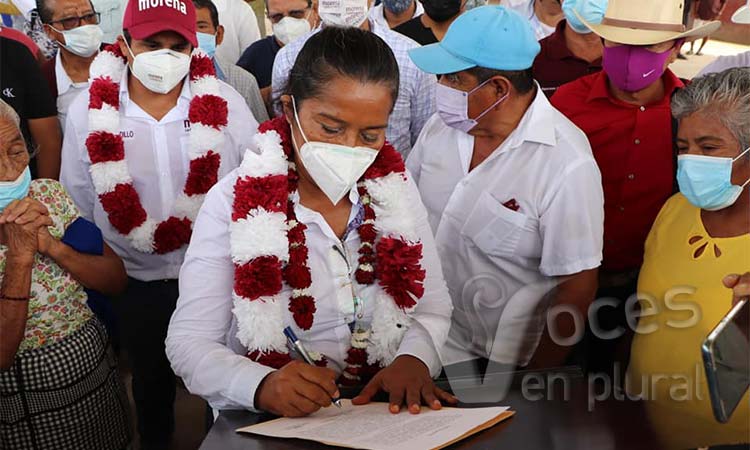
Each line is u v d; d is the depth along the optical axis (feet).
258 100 11.85
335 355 5.51
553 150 6.81
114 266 7.36
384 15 13.32
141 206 8.66
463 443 4.01
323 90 4.75
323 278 5.39
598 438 4.07
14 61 9.96
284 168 5.33
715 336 3.31
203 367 4.95
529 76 6.90
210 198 5.47
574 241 6.65
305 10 12.41
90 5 10.71
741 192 5.38
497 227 7.03
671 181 7.71
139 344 9.31
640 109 7.77
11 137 6.40
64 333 6.93
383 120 4.87
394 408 4.60
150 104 8.84
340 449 3.98
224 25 15.16
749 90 5.21
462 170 7.46
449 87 6.95
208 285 5.28
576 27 9.59
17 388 6.74
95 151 8.40
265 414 4.75
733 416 4.07
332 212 5.47
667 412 4.33
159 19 8.25
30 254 6.33
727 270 5.20
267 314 5.13
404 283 5.32
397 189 5.52
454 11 11.19
